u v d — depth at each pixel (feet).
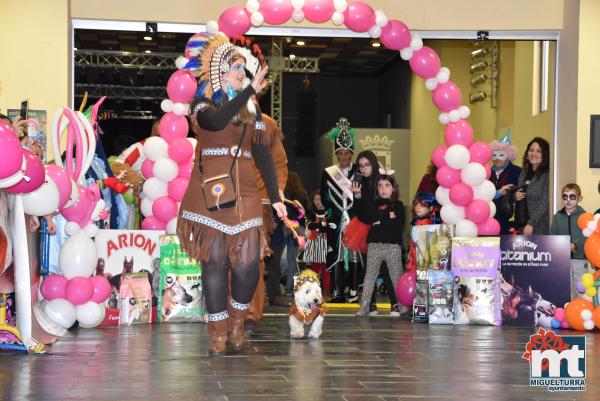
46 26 25.90
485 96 45.68
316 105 64.23
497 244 23.31
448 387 12.42
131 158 24.85
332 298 31.32
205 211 15.39
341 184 30.63
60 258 19.62
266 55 58.18
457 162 24.08
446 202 24.63
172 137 23.44
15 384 12.35
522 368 14.44
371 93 68.59
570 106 27.50
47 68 25.93
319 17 24.00
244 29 23.89
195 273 22.66
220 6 27.07
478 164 24.17
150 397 11.36
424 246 24.08
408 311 25.98
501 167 28.02
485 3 27.86
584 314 21.52
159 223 23.41
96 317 19.95
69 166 19.36
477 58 46.83
